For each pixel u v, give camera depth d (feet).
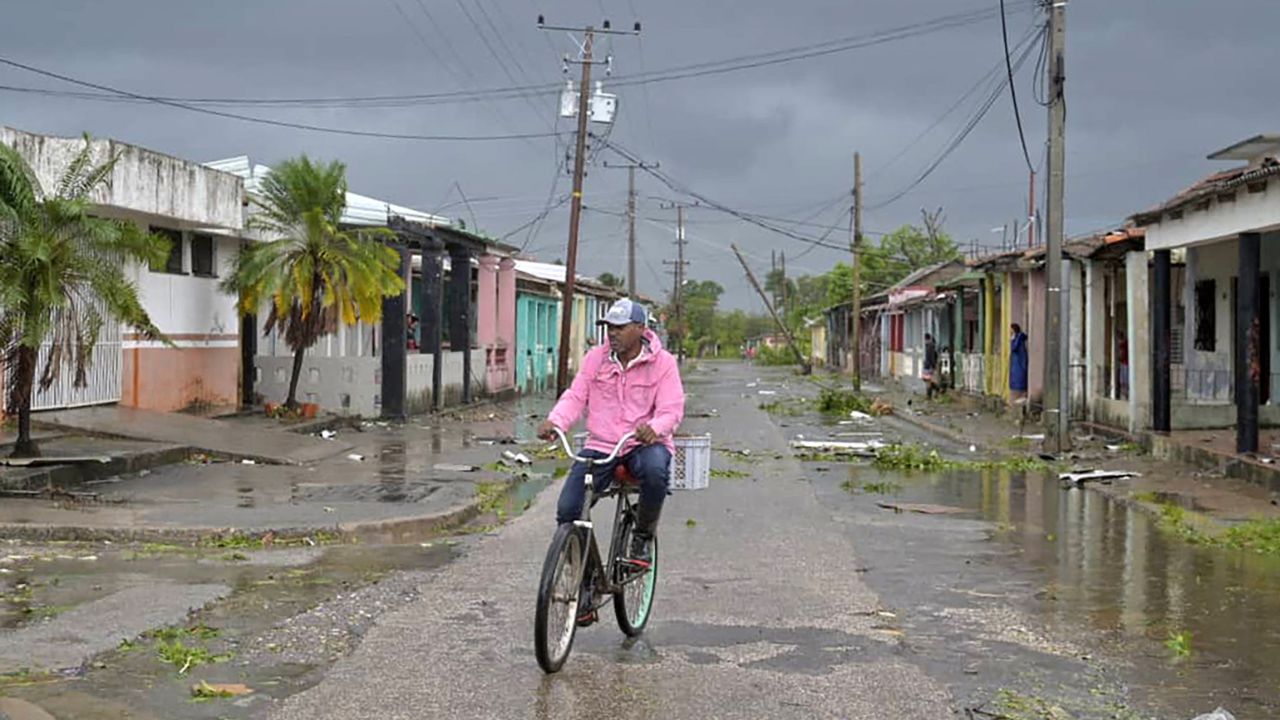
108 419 59.21
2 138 55.11
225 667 21.66
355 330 97.76
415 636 24.14
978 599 28.91
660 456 23.07
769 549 35.68
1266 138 61.05
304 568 31.45
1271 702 20.61
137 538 34.58
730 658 22.94
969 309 134.51
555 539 21.63
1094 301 80.18
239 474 50.57
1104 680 21.83
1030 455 67.21
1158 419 65.00
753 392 151.02
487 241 110.83
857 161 163.32
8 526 34.17
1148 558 35.01
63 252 42.37
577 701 20.07
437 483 49.44
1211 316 72.54
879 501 47.91
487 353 116.78
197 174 66.49
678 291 302.86
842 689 20.93
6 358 44.34
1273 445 57.47
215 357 74.90
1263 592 30.01
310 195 76.38
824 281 428.56
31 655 21.77
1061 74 67.15
